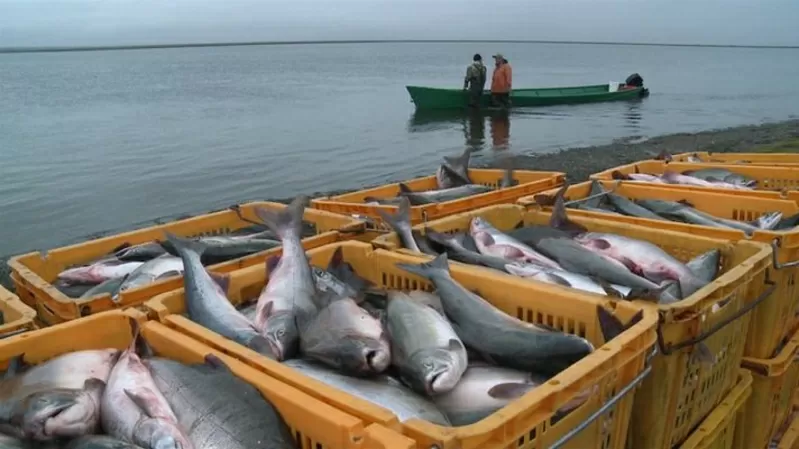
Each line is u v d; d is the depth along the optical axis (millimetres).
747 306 4445
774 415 5230
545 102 33250
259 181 17047
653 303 3838
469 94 31234
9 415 3488
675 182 8734
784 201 6797
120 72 88062
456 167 9812
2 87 56281
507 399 3697
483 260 5816
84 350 4059
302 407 2881
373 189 8867
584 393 3068
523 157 19516
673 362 3834
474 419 3627
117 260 6488
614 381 3270
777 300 4973
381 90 47969
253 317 4922
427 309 4363
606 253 5922
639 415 3889
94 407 3564
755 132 24047
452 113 31250
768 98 40062
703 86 51750
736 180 8672
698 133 24234
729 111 32625
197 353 3592
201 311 4684
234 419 3062
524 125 27562
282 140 23875
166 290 5031
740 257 5164
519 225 7094
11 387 3725
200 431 3141
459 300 4613
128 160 20016
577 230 6430
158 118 30844
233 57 185000
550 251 6168
